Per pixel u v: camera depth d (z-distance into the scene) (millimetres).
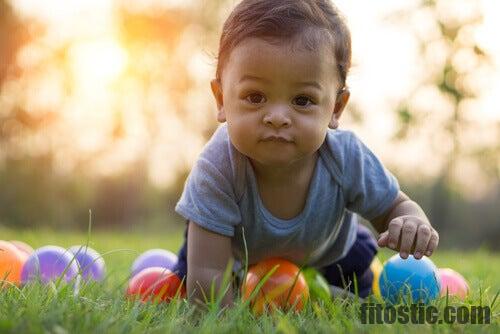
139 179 13266
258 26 2230
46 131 12648
